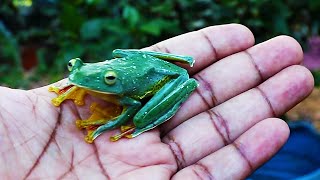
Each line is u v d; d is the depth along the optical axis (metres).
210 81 0.22
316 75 0.48
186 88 0.21
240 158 0.19
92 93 0.20
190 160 0.20
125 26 0.46
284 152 0.31
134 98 0.20
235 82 0.22
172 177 0.19
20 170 0.19
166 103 0.20
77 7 0.52
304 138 0.32
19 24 0.62
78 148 0.20
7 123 0.19
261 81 0.22
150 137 0.20
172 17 0.46
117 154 0.19
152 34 0.44
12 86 0.49
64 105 0.21
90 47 0.48
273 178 0.30
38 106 0.20
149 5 0.47
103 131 0.20
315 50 0.52
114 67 0.19
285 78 0.21
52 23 0.60
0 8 0.62
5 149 0.19
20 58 0.56
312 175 0.25
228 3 0.43
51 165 0.19
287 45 0.22
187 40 0.23
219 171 0.19
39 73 0.52
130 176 0.19
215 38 0.22
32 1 0.62
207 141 0.20
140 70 0.20
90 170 0.19
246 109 0.21
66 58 0.49
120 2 0.50
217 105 0.21
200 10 0.46
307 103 0.45
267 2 0.43
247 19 0.43
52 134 0.20
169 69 0.21
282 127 0.19
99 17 0.51
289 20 0.50
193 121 0.21
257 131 0.19
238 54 0.22
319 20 0.50
